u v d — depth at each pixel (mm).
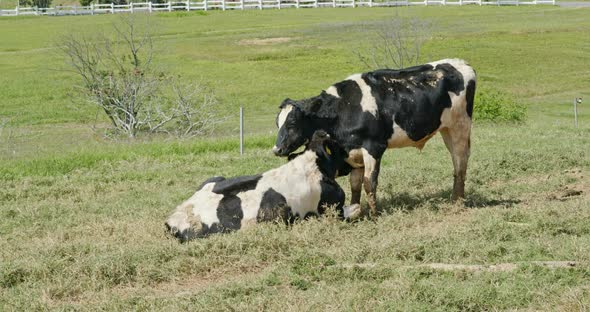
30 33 58875
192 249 8891
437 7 72688
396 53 44062
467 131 11727
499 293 7273
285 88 38906
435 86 11258
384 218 10547
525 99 37062
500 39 51875
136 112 27859
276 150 10688
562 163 15281
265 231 9266
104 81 29766
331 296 7328
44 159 16594
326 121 10789
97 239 9922
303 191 9930
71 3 114562
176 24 62812
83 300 7762
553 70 43844
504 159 15367
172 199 12570
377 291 7445
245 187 9781
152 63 42500
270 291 7715
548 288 7352
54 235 10211
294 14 69625
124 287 8203
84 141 25656
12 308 7430
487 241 9266
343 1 75062
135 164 16125
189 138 25016
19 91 37219
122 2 85750
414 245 8922
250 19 66500
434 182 13594
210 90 35375
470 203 11977
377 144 11000
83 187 13766
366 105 10875
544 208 10883
